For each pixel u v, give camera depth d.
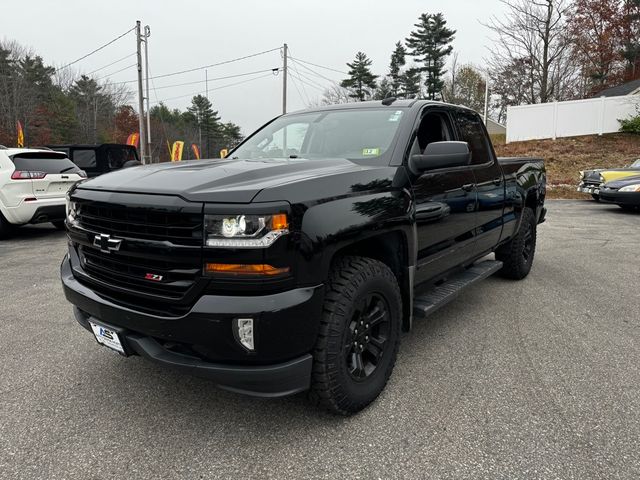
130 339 2.43
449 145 2.97
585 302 4.79
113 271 2.50
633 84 28.89
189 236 2.17
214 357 2.20
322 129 3.60
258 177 2.46
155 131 79.38
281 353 2.21
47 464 2.29
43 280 5.74
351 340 2.60
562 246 7.83
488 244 4.45
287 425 2.61
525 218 5.43
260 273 2.11
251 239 2.09
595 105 23.45
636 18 36.50
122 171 2.87
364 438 2.48
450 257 3.68
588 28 35.97
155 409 2.79
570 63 36.22
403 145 3.14
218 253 2.11
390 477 2.18
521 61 34.69
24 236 9.16
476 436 2.48
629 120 23.06
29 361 3.45
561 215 11.82
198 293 2.18
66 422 2.66
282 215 2.14
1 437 2.51
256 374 2.18
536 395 2.90
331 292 2.45
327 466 2.26
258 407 2.80
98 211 2.52
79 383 3.11
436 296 3.53
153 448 2.42
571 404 2.79
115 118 67.31
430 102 3.73
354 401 2.61
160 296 2.28
